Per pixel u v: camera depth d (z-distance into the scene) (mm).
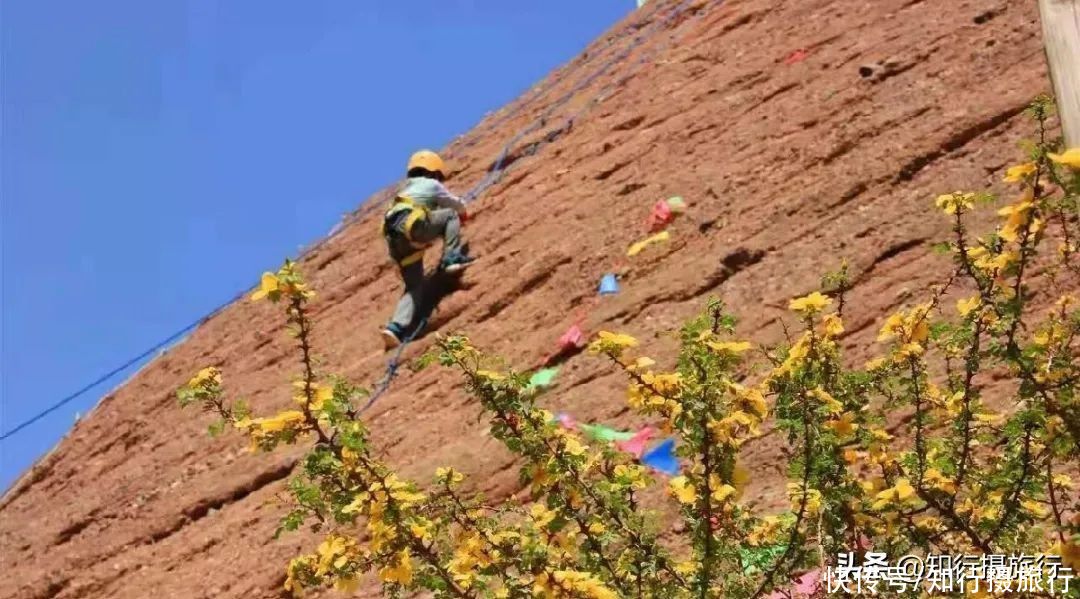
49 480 9961
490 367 3365
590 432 5586
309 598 5555
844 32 9391
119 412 10422
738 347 3041
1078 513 3197
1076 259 4859
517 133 12172
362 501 3111
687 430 3096
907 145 6930
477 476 5852
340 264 11086
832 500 3141
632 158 9359
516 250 8836
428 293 8820
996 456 3471
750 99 9203
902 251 6000
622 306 7051
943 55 7895
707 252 7191
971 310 3102
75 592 7270
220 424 3311
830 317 3174
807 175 7438
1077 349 3668
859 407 3295
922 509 3117
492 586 3510
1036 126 6289
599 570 3189
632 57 12336
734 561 3199
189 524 7398
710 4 12492
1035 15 7652
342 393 3266
